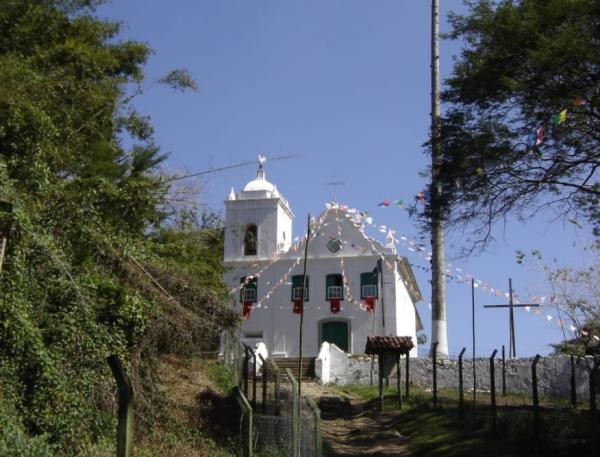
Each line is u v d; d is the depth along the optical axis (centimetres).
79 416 1116
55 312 1227
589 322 2067
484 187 1997
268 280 4084
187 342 1506
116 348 1270
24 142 1378
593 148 1883
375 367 3052
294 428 1288
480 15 1912
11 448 904
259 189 4212
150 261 1516
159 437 1285
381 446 1794
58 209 1352
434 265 2794
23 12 1703
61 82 1571
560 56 1722
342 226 4088
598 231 2030
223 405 1556
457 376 2641
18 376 1082
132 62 2002
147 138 1962
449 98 1998
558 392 2434
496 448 1553
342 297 4000
